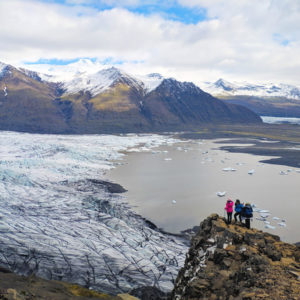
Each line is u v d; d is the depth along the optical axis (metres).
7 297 14.17
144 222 67.88
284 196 83.88
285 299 11.57
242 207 21.44
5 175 105.88
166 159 149.62
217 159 149.75
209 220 23.22
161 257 53.28
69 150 163.00
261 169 124.00
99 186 98.69
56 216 73.12
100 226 67.56
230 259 17.14
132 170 124.44
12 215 72.12
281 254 16.56
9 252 53.88
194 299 15.55
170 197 85.38
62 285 26.03
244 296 12.55
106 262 51.78
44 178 107.81
